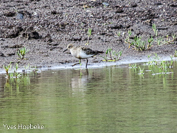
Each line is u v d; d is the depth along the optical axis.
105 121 7.66
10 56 19.14
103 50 21.30
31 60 18.67
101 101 9.58
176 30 25.05
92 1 27.44
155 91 10.83
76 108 8.84
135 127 7.19
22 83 12.95
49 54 19.91
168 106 8.82
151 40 21.86
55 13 25.23
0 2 26.08
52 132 7.03
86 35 23.12
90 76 14.34
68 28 23.75
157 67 16.81
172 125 7.26
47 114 8.34
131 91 10.92
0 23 23.09
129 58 20.12
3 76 14.88
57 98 10.11
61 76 14.50
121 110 8.55
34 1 26.77
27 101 9.77
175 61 18.98
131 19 25.72
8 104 9.44
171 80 12.90
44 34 22.69
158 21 26.14
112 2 27.92
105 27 24.31
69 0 27.47
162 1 29.05
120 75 14.45
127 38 23.12
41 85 12.41
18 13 24.28
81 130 7.09
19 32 22.27
